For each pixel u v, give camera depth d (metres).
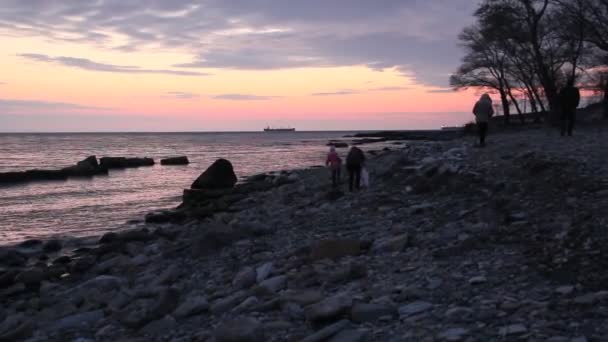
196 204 27.91
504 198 11.74
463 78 63.31
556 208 10.00
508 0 43.50
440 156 20.61
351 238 11.05
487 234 9.52
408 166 20.48
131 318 8.67
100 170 52.19
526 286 6.90
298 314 7.34
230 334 6.55
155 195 36.28
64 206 31.08
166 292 9.14
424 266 8.55
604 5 38.62
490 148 20.33
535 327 5.59
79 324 9.32
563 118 22.47
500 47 55.91
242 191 30.53
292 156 76.00
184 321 8.34
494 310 6.23
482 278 7.33
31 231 23.41
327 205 17.31
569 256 7.47
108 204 31.89
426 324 6.18
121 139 193.62
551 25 44.50
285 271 9.99
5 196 35.75
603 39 39.75
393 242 10.03
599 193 10.20
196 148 110.50
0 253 17.44
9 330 9.52
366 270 8.82
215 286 10.14
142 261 13.95
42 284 13.71
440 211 12.52
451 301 6.83
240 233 14.19
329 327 6.37
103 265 14.38
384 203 15.07
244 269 10.76
